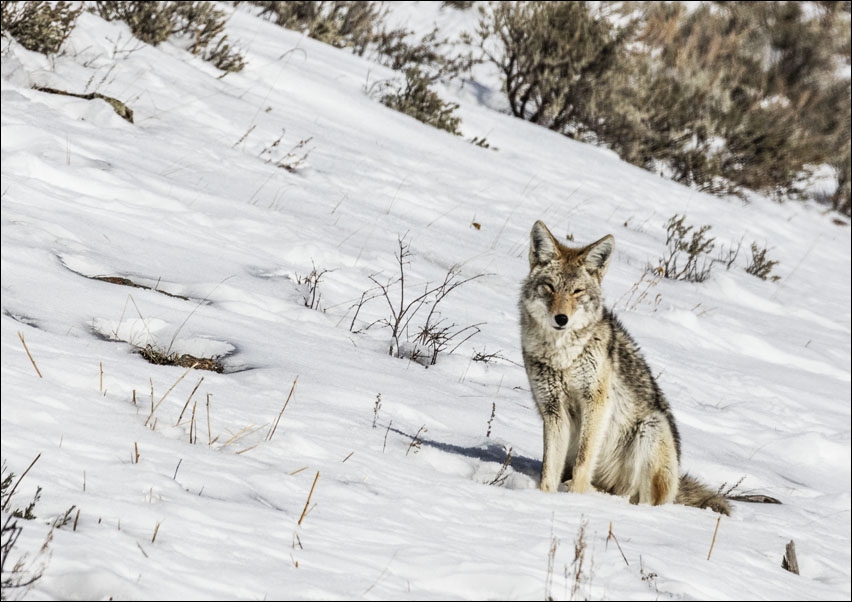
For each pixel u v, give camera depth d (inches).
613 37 1731.1
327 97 1239.5
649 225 1227.2
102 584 212.1
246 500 292.5
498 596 253.4
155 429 340.8
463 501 348.5
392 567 261.0
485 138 1369.3
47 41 933.2
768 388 761.6
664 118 1753.2
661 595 274.1
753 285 1123.9
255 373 446.9
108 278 515.2
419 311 660.1
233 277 592.4
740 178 1754.4
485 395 543.2
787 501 516.7
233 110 1030.4
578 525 343.9
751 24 2261.3
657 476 449.7
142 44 1106.1
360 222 824.9
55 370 364.8
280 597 225.6
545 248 456.8
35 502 246.8
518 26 1652.3
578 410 452.4
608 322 457.7
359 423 417.4
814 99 2063.2
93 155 732.0
